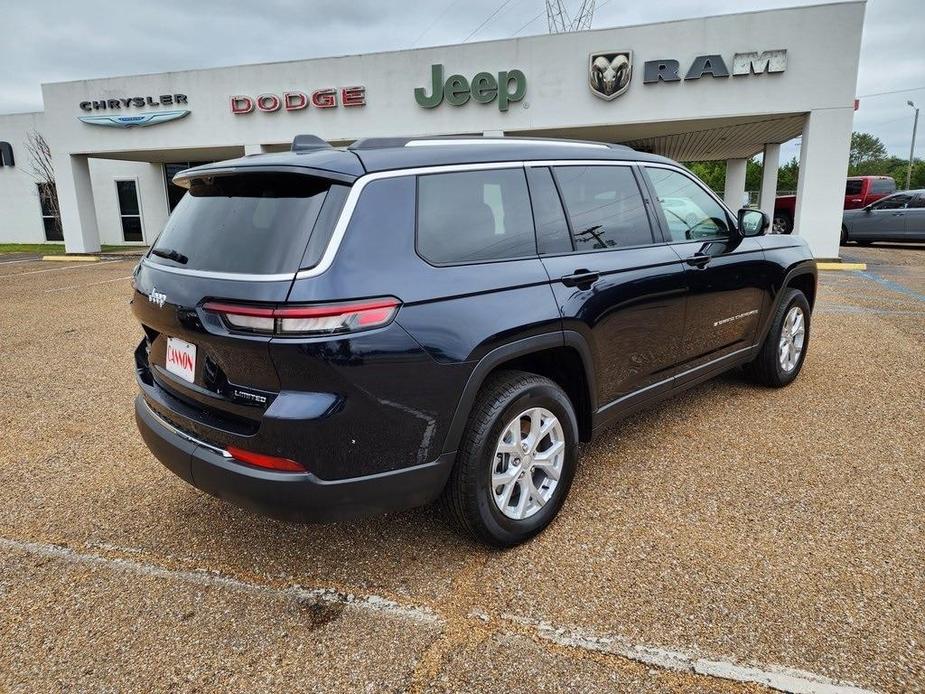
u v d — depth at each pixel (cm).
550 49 1242
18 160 2044
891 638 212
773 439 377
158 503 320
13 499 325
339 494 218
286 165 228
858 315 743
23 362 591
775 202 1742
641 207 337
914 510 293
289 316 204
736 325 405
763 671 199
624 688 194
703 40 1157
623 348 312
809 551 263
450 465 241
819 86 1127
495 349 245
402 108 1353
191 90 1483
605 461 353
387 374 217
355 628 225
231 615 233
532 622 225
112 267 1423
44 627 229
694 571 251
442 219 245
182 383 249
